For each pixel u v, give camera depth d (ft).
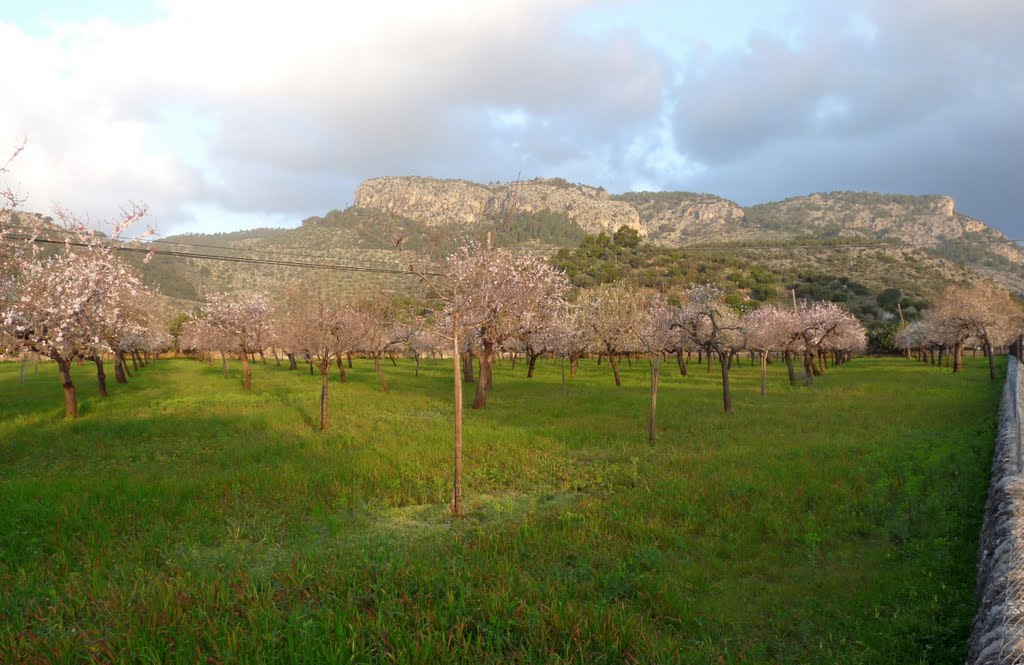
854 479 37.68
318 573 21.89
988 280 199.93
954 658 16.53
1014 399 49.29
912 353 268.62
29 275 70.74
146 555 25.96
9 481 40.55
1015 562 17.46
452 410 82.53
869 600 21.12
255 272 447.83
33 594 21.04
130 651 15.92
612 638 17.33
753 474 39.40
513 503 35.70
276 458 48.73
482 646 16.97
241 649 15.97
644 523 29.84
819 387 111.55
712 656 17.06
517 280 84.07
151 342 158.51
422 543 27.02
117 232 75.20
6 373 171.83
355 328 87.25
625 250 455.63
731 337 130.82
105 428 64.80
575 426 63.98
